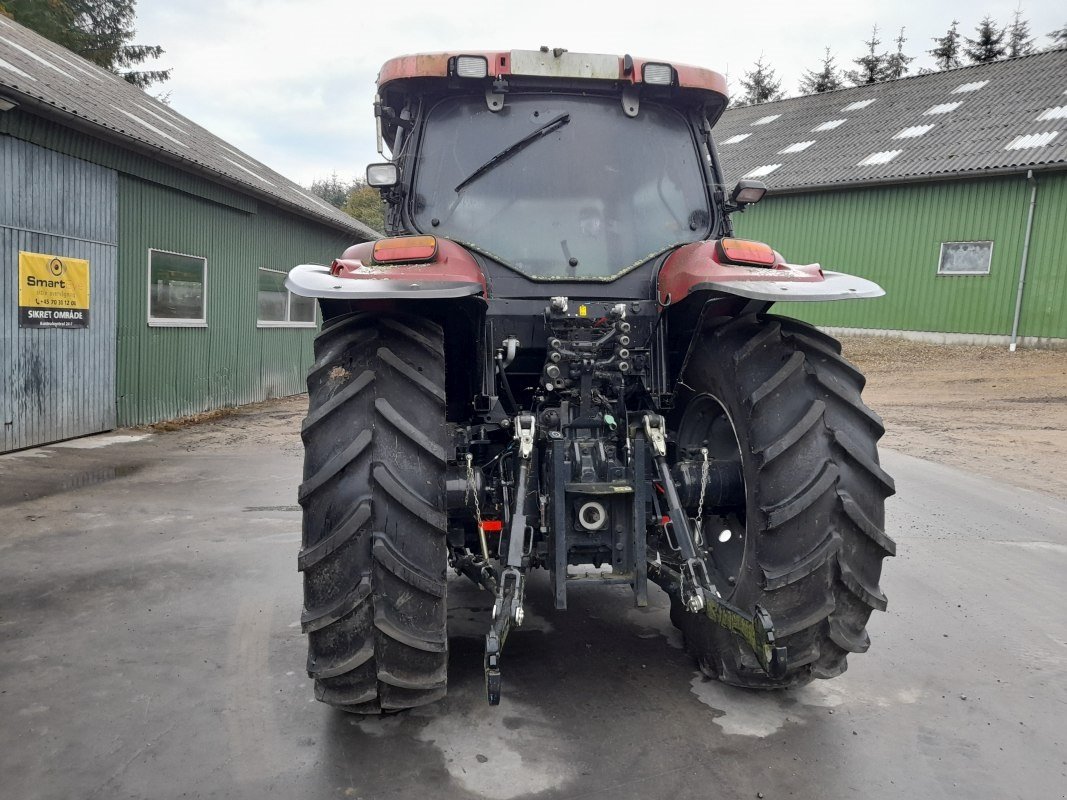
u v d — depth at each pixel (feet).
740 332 9.09
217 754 8.26
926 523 17.80
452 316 9.67
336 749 8.36
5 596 12.90
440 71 10.14
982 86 69.97
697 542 9.39
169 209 33.65
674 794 7.63
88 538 16.26
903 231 60.03
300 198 48.78
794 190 64.59
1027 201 53.78
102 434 30.35
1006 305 55.31
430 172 10.46
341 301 8.92
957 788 7.82
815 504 8.13
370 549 7.64
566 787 7.72
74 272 28.27
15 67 27.99
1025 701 9.64
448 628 11.64
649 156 10.84
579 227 10.41
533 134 10.56
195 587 13.41
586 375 9.27
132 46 106.42
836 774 8.01
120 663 10.44
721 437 10.15
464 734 8.66
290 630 11.60
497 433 9.85
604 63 10.48
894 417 34.86
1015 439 29.43
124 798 7.51
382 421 7.84
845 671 9.74
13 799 7.47
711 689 9.78
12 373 25.89
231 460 25.46
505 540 9.07
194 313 36.17
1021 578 14.15
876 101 76.23
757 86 147.74
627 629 11.64
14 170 25.31
